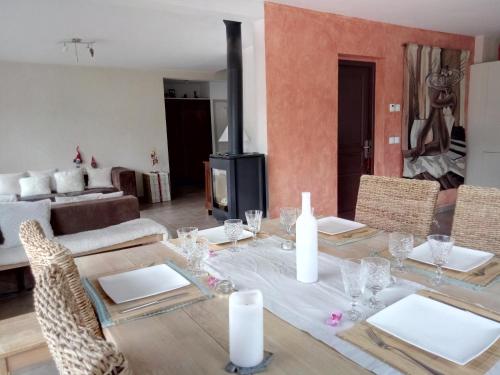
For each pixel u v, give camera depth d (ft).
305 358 2.69
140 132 23.12
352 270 3.45
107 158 22.20
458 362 2.58
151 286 4.04
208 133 29.22
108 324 3.27
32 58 18.56
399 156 16.35
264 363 2.64
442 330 2.99
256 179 13.07
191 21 13.29
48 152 20.43
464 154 18.49
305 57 13.05
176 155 28.07
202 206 20.43
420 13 13.70
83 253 9.54
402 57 15.72
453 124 17.81
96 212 10.84
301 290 3.86
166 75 23.75
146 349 2.88
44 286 2.26
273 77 12.48
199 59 20.57
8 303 9.23
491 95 17.44
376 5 12.60
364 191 6.96
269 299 3.66
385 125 15.70
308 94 13.33
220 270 4.45
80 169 20.27
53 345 1.87
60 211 10.32
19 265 9.16
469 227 5.57
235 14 11.57
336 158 14.38
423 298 3.49
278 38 12.39
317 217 6.83
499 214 5.29
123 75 22.26
